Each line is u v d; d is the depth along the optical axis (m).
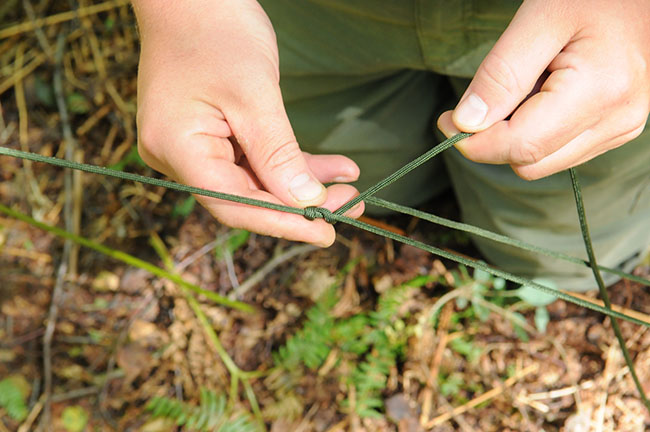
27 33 0.81
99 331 0.67
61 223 0.73
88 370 0.65
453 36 0.46
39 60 0.80
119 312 0.67
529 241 0.59
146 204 0.72
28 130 0.77
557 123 0.36
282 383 0.62
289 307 0.65
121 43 0.80
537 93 0.37
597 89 0.36
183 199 0.72
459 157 0.56
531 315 0.63
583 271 0.60
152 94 0.40
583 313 0.63
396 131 0.59
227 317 0.66
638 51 0.36
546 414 0.60
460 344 0.62
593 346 0.61
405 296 0.64
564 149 0.38
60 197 0.74
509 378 0.61
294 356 0.62
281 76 0.55
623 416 0.59
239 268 0.68
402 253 0.66
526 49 0.35
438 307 0.63
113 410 0.64
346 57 0.51
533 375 0.61
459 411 0.61
